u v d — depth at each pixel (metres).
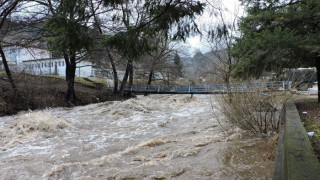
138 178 3.82
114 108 11.79
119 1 4.05
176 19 4.03
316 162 1.80
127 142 6.18
